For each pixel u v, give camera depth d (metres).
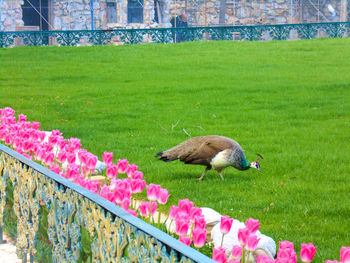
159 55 29.22
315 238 6.32
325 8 44.09
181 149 8.87
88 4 40.25
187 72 24.03
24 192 5.24
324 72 22.70
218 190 8.46
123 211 3.54
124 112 16.36
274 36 35.16
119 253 3.54
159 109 16.81
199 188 8.59
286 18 44.16
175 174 9.59
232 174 9.65
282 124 14.27
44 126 14.43
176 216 4.13
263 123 14.43
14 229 5.78
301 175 9.34
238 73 23.28
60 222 4.45
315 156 10.61
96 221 3.84
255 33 35.19
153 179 9.22
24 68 25.91
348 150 11.16
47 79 23.19
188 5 43.91
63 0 39.78
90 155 5.80
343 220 7.00
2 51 31.11
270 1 44.06
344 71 22.77
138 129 14.06
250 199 7.98
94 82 22.38
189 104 17.44
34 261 5.20
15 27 38.47
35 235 5.05
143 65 26.31
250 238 3.63
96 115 16.00
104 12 40.78
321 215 7.23
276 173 9.61
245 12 44.03
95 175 8.94
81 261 4.19
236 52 29.30
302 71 23.22
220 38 35.53
